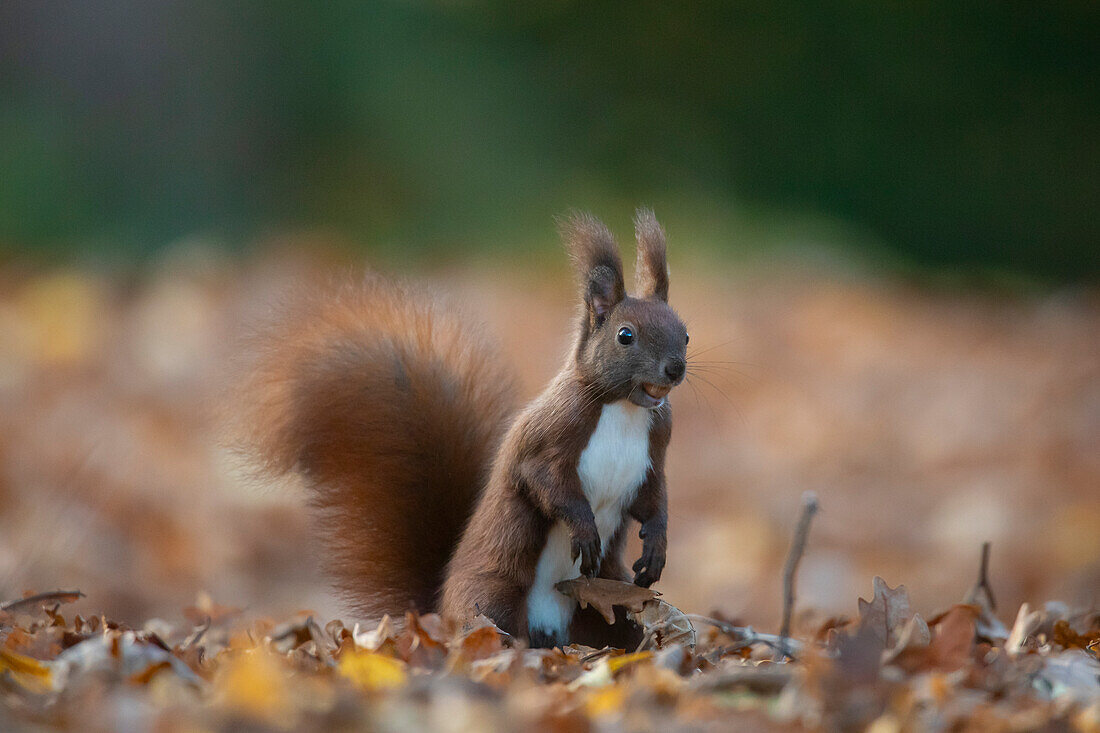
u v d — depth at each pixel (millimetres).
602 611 6480
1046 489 13539
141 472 12570
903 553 12773
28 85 20859
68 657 5328
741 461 14734
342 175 22125
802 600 11625
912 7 31047
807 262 22688
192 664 5762
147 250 19859
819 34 30562
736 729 4555
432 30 24516
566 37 27938
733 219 24297
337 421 7535
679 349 6488
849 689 4910
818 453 14961
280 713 4570
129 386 14672
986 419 15523
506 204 22812
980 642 6816
